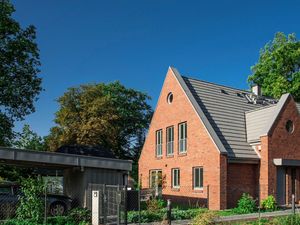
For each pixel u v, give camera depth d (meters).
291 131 23.83
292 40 40.78
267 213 19.23
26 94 26.16
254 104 28.89
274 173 22.66
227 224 15.79
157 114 29.89
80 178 18.53
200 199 23.19
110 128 43.50
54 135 43.66
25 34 25.53
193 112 24.92
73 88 45.53
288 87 38.69
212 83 28.72
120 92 51.25
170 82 28.31
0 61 24.20
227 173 22.33
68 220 15.11
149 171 30.36
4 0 24.02
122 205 14.89
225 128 24.61
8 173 31.11
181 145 26.28
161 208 18.27
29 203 14.57
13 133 26.61
